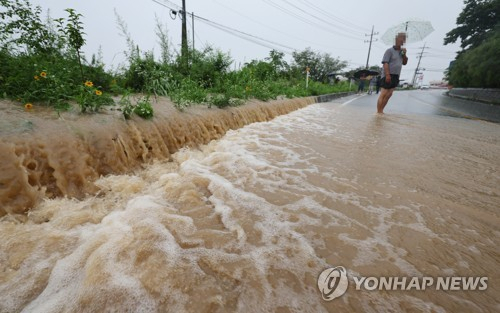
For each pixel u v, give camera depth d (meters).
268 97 8.22
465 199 2.44
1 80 2.93
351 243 1.80
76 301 1.30
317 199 2.40
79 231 1.82
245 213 2.16
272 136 4.80
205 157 3.58
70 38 3.27
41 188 2.07
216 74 7.74
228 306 1.30
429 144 4.43
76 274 1.46
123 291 1.36
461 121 7.09
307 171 3.07
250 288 1.42
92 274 1.45
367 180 2.85
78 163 2.36
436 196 2.49
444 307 1.32
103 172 2.58
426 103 13.62
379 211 2.21
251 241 1.81
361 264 1.61
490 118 7.92
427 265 1.60
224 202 2.33
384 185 2.73
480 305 1.33
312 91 14.34
